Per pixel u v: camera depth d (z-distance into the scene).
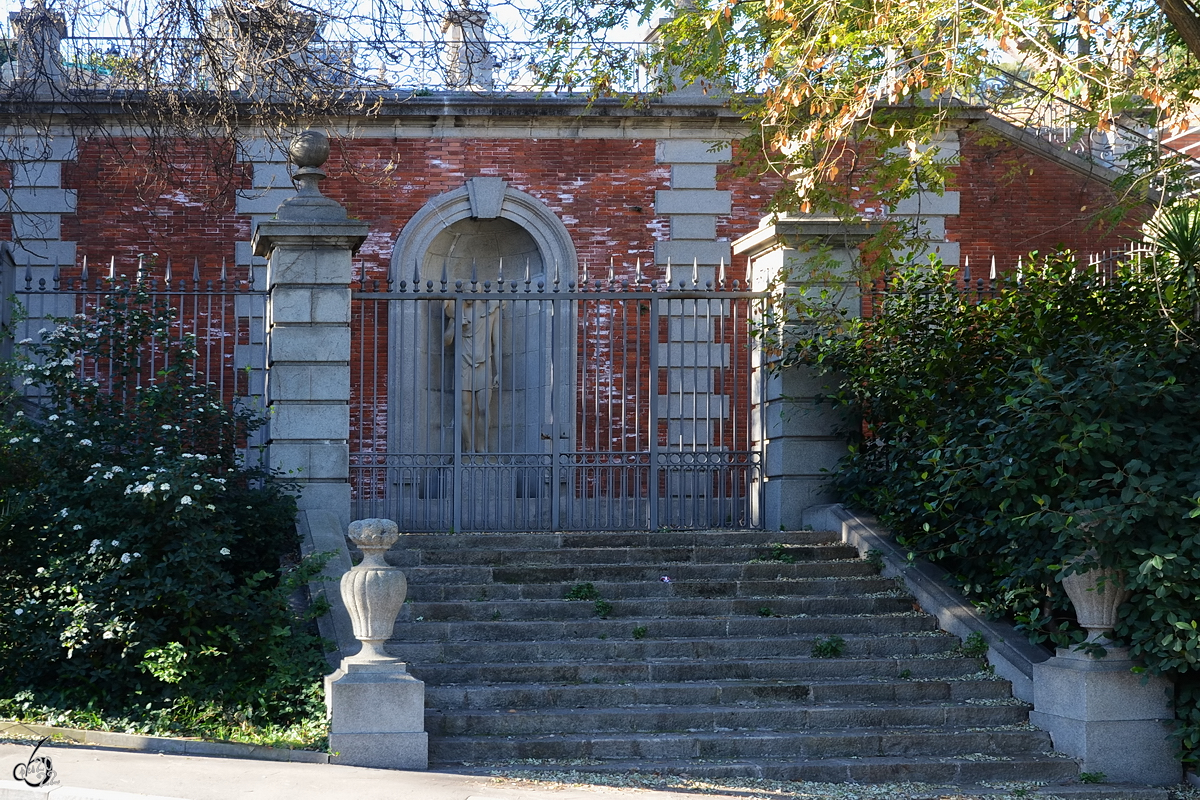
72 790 6.56
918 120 11.19
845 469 11.84
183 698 8.64
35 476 9.86
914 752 8.30
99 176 15.84
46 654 8.79
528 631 9.56
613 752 8.06
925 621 10.03
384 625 7.93
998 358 10.38
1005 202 16.91
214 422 10.61
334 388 11.12
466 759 7.92
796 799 7.36
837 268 12.12
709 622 9.79
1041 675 8.62
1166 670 8.02
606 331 16.09
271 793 6.74
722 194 16.53
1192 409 8.41
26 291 11.12
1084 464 8.49
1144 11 10.87
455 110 16.12
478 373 16.44
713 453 12.59
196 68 10.80
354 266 16.06
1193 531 7.88
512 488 12.47
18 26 10.95
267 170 15.93
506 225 16.64
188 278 15.80
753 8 11.17
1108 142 16.98
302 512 10.75
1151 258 9.74
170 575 8.98
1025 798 7.58
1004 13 8.65
